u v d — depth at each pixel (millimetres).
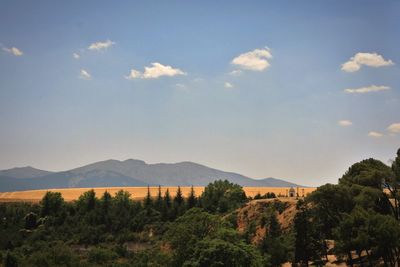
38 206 197625
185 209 179000
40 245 146250
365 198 99250
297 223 97875
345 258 94750
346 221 80688
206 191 197000
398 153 115938
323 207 104312
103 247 148125
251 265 72312
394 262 79312
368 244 77125
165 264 90812
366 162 126875
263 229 140250
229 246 70500
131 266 112312
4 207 195375
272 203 151875
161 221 173875
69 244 154875
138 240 159625
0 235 155000
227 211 167500
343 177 126375
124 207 189250
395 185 106562
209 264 69188
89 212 181000
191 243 77250
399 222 87688
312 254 95062
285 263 105625
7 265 109375
